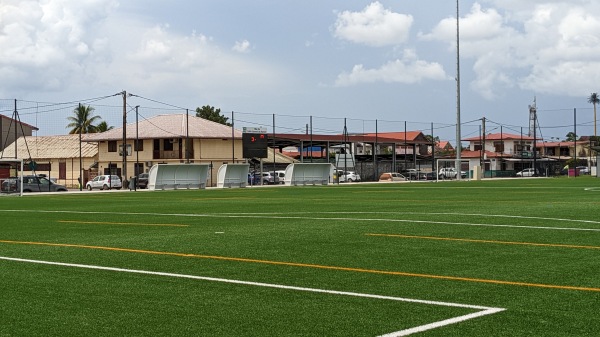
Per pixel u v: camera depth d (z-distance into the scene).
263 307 7.88
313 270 10.42
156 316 7.47
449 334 6.65
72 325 7.10
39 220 20.83
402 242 13.79
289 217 20.45
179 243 13.98
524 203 26.47
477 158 119.50
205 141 77.12
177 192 44.62
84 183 82.00
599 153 88.31
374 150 81.94
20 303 8.14
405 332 6.73
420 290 8.83
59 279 9.74
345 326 7.00
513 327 6.91
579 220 18.41
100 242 14.33
